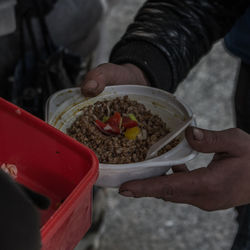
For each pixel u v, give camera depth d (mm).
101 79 1160
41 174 958
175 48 1282
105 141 1087
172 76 1290
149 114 1182
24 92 1673
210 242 2012
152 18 1337
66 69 1750
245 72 1646
